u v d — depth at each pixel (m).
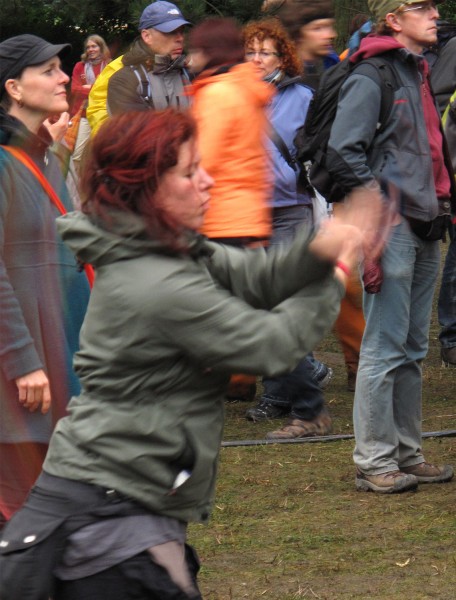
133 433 3.40
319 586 5.67
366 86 6.78
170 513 3.49
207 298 3.30
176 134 3.33
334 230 3.31
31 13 20.53
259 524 6.69
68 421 3.53
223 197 6.42
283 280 3.44
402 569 5.90
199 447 3.45
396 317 7.05
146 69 9.45
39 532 3.43
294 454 8.27
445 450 8.41
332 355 11.88
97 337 3.39
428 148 6.98
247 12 16.98
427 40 6.97
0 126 5.05
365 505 7.01
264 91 6.59
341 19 13.40
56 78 5.18
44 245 5.02
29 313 5.00
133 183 3.30
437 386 10.55
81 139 10.23
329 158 6.84
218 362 3.33
